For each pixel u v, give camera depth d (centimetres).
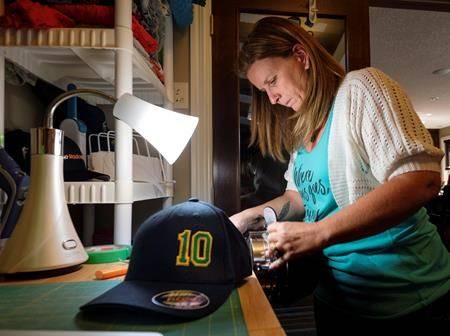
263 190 156
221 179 152
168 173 129
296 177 95
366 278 73
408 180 57
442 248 77
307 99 82
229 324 36
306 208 92
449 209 304
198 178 145
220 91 153
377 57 287
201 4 136
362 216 57
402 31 235
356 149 68
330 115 77
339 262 78
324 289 88
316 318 96
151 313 37
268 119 110
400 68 316
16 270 53
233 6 154
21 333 34
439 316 70
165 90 125
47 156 56
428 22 222
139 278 46
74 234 60
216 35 153
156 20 106
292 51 83
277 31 84
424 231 73
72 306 42
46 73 96
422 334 70
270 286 70
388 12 207
